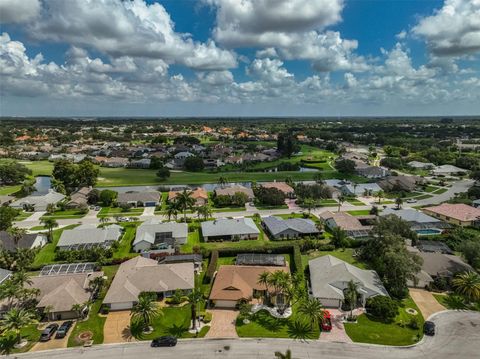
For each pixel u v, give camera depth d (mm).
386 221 91438
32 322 54156
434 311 62594
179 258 80188
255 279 69125
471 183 174000
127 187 168500
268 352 51594
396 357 50594
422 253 79062
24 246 85812
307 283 72375
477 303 65125
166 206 130250
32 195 133250
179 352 51594
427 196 148625
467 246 78812
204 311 62469
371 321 59406
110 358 50375
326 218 108812
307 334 55844
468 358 50531
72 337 55000
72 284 65188
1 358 50281
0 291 60188
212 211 124250
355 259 84250
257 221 113188
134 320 59500
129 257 82938
